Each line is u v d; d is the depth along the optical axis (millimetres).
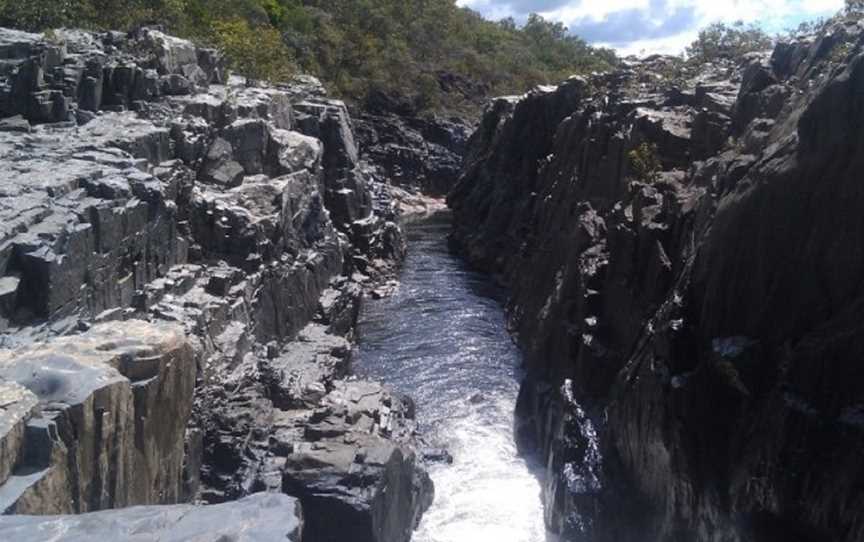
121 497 19406
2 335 23219
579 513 29453
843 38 29188
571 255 41406
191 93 46031
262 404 32188
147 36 45312
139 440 20641
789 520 20688
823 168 22391
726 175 27953
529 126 78688
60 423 16797
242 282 38062
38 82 37625
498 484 34625
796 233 23156
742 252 24672
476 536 30812
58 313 25250
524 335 49594
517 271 59906
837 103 21891
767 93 31953
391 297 62188
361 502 26438
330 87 112875
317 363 40000
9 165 30625
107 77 40875
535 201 66750
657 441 26250
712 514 23469
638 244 33750
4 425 15547
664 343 26734
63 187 28719
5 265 24219
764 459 21406
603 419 31938
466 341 51906
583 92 68938
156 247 33312
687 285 27219
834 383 20750
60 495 16359
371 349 50281
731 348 23922
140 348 21188
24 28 45156
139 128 37906
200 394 30000
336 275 53469
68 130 36844
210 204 39219
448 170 120562
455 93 134125
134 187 32062
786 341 22922
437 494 33781
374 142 116938
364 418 33469
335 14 131375
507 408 41938
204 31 64312
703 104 40375
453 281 67938
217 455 29547
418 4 151000
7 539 10742
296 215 47125
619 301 34219
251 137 45719
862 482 18719
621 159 42000
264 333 40281
